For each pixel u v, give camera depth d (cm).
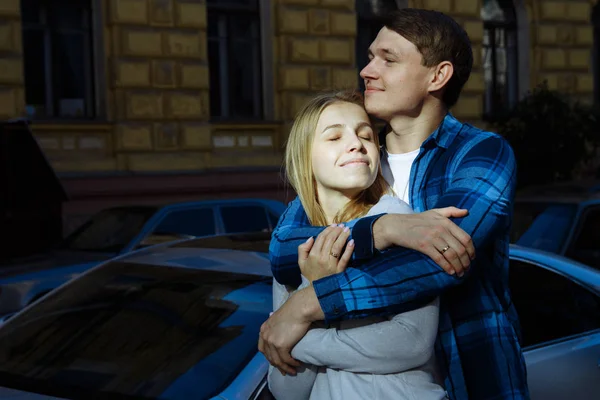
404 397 168
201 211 688
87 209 1088
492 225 174
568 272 322
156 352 254
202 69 1178
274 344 175
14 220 730
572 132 1122
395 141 203
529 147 1141
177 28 1159
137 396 237
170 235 664
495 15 1492
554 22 1509
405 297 167
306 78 1270
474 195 175
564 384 289
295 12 1255
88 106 1136
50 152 1089
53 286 579
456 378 178
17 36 1047
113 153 1134
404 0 1374
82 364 260
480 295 180
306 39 1265
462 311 180
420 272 166
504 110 1250
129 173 1123
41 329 288
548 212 604
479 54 1416
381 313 168
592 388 297
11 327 296
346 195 187
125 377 246
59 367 262
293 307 174
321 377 177
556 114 1134
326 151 183
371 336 168
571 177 1163
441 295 180
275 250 190
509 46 1507
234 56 1253
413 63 191
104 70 1130
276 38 1266
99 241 658
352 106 187
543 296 313
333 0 1277
